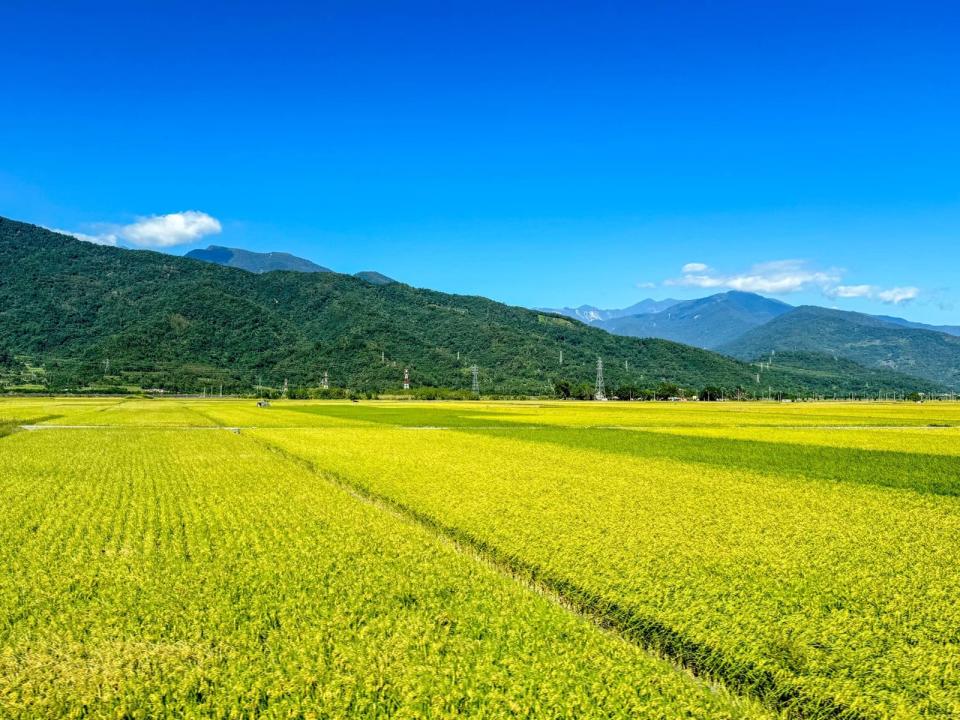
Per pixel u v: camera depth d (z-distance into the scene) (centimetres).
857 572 1859
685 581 1769
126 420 9100
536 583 1855
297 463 4556
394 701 1154
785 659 1310
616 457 4925
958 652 1335
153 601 1639
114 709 1147
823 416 12156
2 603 1631
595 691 1176
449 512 2719
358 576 1836
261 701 1167
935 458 5162
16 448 5384
